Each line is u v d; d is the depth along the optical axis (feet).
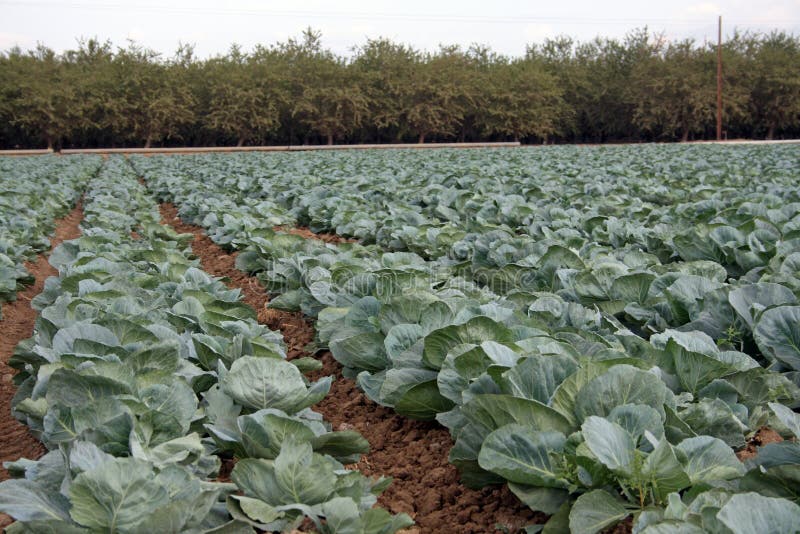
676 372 14.26
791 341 15.17
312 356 22.09
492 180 57.62
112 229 41.47
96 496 9.26
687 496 10.41
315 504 10.70
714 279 21.76
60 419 11.79
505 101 229.45
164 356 14.33
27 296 31.58
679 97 230.07
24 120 197.26
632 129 247.50
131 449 10.66
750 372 13.85
